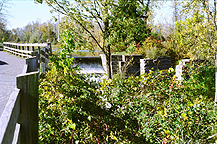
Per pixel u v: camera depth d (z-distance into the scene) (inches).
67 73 232.4
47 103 184.9
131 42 409.7
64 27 392.5
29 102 85.4
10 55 716.0
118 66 574.9
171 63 617.3
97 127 171.2
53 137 162.4
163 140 160.9
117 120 177.5
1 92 218.7
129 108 184.5
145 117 176.9
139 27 389.4
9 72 349.1
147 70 534.9
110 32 380.5
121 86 191.9
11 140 60.8
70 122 153.8
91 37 410.6
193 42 383.6
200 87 339.3
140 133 167.2
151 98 189.3
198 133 175.2
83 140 164.9
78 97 189.0
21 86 83.7
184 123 170.1
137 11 400.8
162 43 687.7
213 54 377.7
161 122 175.2
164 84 203.0
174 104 183.6
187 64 405.1
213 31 354.3
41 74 290.7
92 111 178.5
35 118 87.3
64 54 246.5
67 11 368.8
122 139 162.9
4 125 53.6
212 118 192.5
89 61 666.8
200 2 348.8
